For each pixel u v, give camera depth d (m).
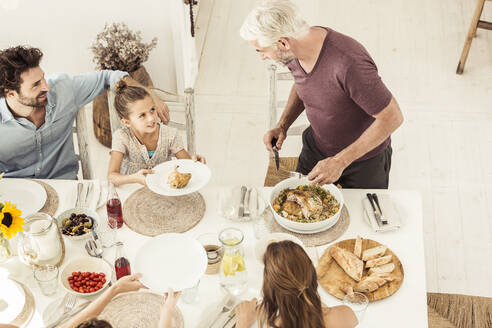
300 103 2.43
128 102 2.20
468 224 3.09
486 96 3.95
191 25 3.71
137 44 3.25
